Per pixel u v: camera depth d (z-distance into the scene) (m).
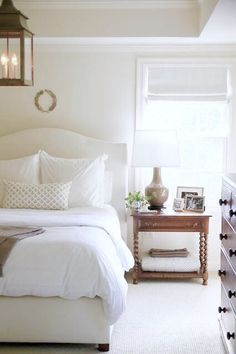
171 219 4.74
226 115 5.27
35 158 4.91
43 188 4.58
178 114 5.31
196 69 5.19
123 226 5.14
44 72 5.25
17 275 3.16
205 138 5.32
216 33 4.55
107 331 3.25
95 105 5.27
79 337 3.26
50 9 4.83
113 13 4.81
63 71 5.24
